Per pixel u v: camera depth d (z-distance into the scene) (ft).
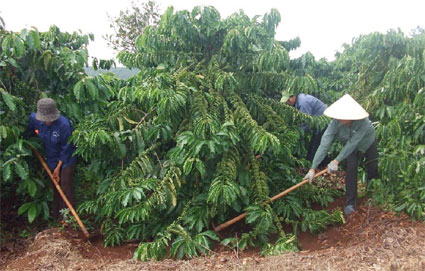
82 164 15.81
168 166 12.25
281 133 13.15
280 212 12.89
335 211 12.89
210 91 12.67
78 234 13.01
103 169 13.71
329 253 10.06
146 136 12.40
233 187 11.10
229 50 13.01
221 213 12.58
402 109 13.88
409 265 9.10
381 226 11.46
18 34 12.22
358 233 11.60
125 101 13.44
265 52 12.57
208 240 11.80
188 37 13.51
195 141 11.11
